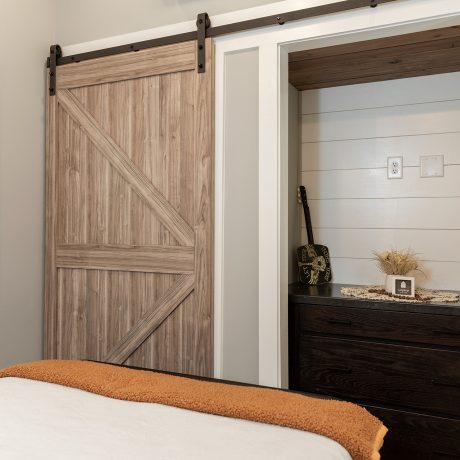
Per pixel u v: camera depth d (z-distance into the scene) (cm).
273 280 209
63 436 99
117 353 241
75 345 253
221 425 107
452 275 256
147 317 235
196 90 225
